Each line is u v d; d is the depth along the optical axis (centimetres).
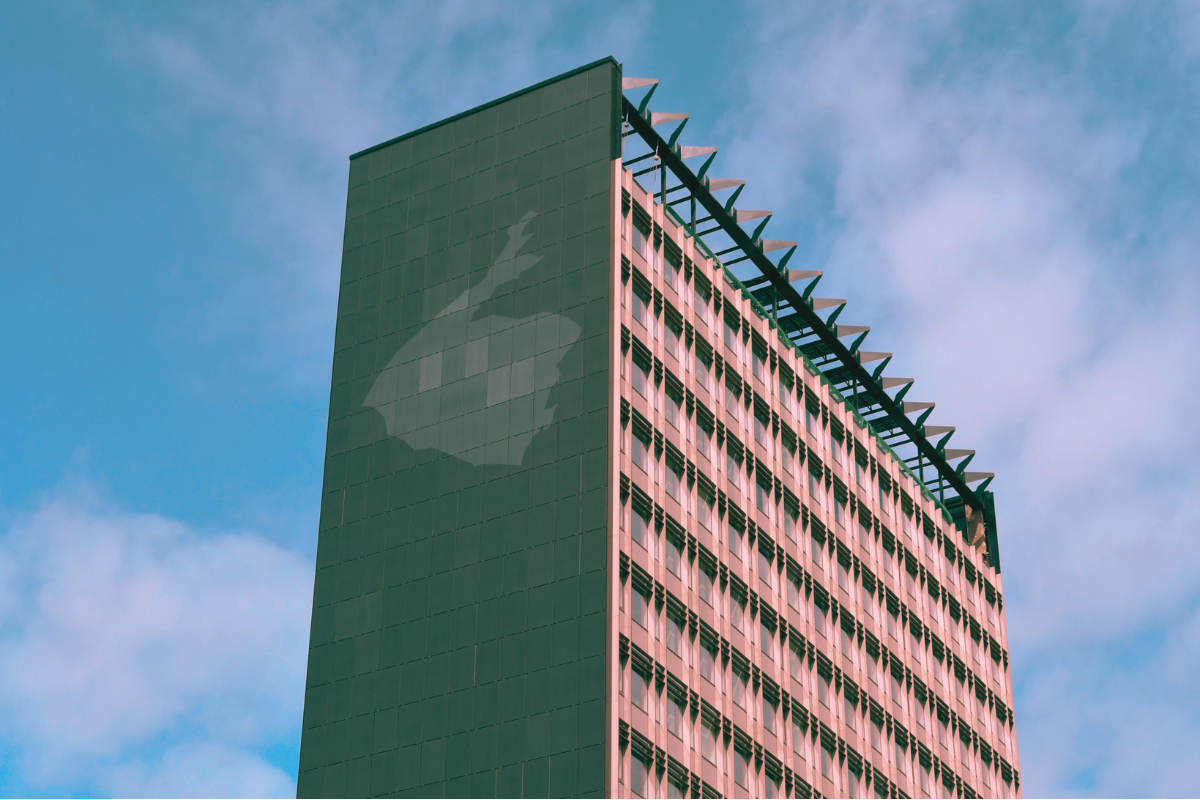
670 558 9144
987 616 13088
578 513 8912
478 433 9525
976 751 12081
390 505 9612
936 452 13350
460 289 10100
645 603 8819
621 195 9850
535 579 8862
